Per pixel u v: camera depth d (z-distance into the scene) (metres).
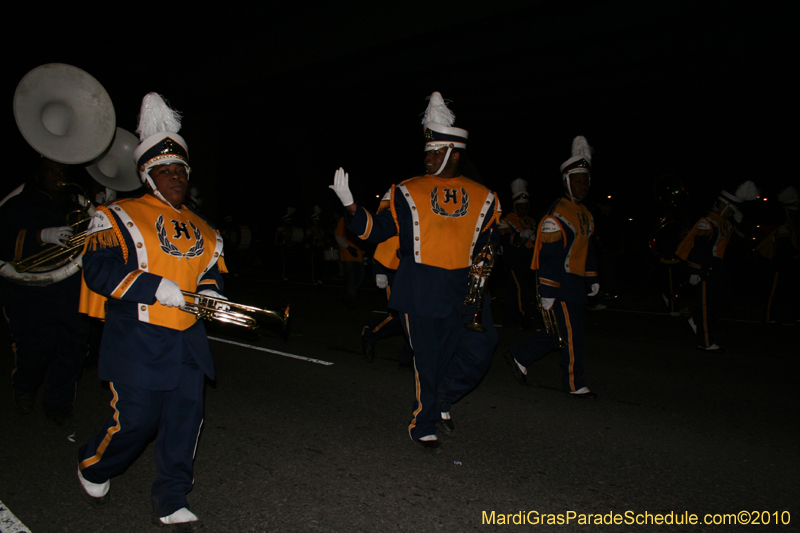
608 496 3.30
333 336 7.77
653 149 25.80
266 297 12.29
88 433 4.12
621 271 18.36
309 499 3.21
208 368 2.86
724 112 21.86
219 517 3.01
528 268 8.45
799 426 4.45
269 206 34.47
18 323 4.06
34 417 4.42
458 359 4.04
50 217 4.13
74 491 3.28
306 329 8.27
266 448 3.92
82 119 4.21
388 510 3.10
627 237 17.45
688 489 3.39
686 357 6.75
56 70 4.11
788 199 9.16
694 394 5.26
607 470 3.63
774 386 5.54
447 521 3.01
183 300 2.62
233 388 5.33
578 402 4.98
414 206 3.74
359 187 30.91
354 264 10.23
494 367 6.18
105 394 4.98
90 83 4.24
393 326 6.03
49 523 2.94
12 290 4.02
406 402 4.95
